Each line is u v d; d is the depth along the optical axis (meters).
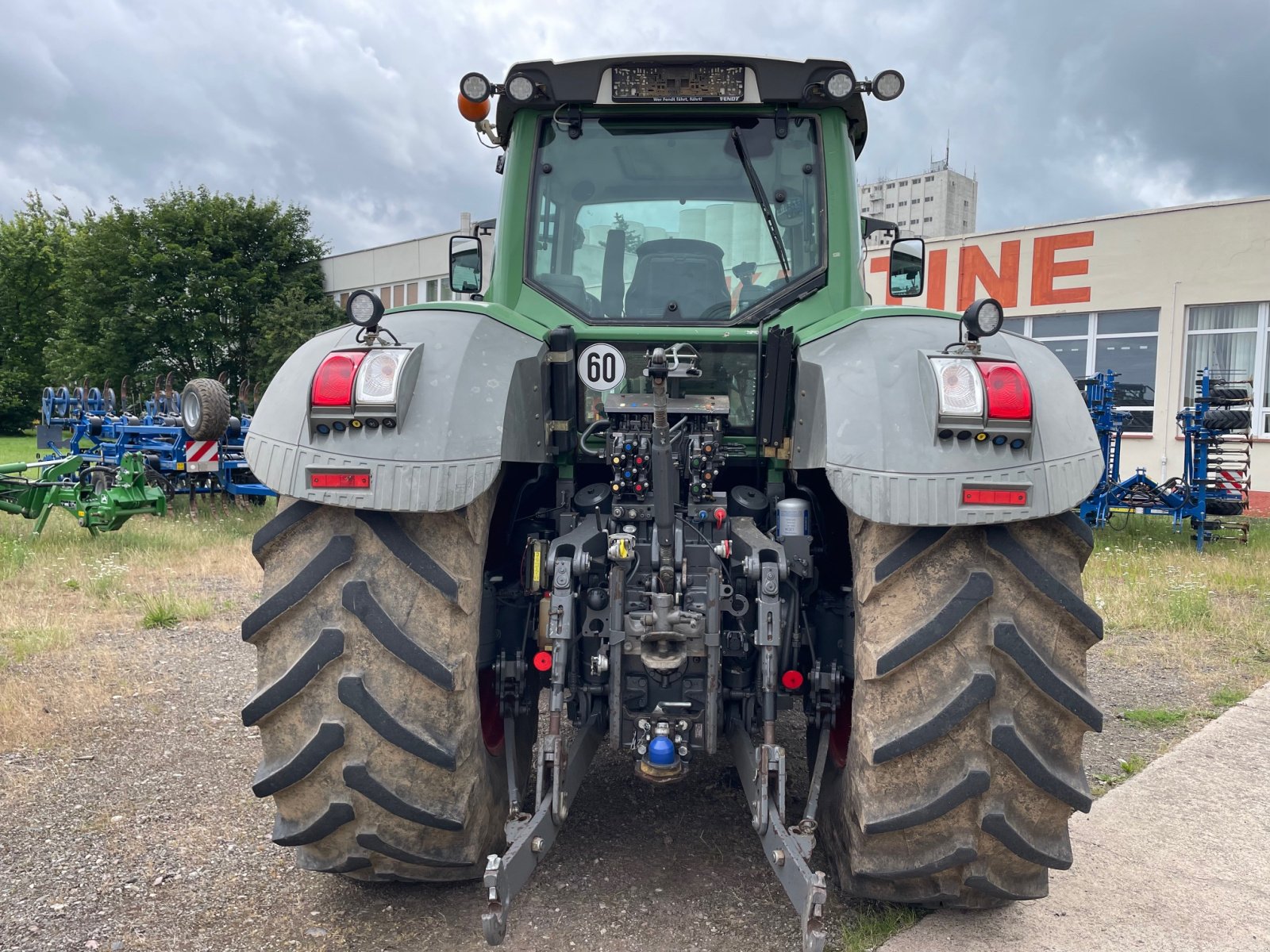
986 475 2.14
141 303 36.22
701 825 3.26
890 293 4.19
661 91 3.20
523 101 3.22
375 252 38.75
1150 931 2.64
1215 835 3.26
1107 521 11.85
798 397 2.65
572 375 2.85
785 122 3.27
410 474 2.17
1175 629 6.33
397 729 2.20
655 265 3.25
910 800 2.23
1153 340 16.56
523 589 2.89
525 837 2.26
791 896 2.18
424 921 2.65
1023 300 17.97
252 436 2.32
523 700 2.93
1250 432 15.66
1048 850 2.30
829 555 3.02
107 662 5.21
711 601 2.50
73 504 9.16
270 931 2.61
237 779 3.69
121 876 2.92
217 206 37.25
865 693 2.26
